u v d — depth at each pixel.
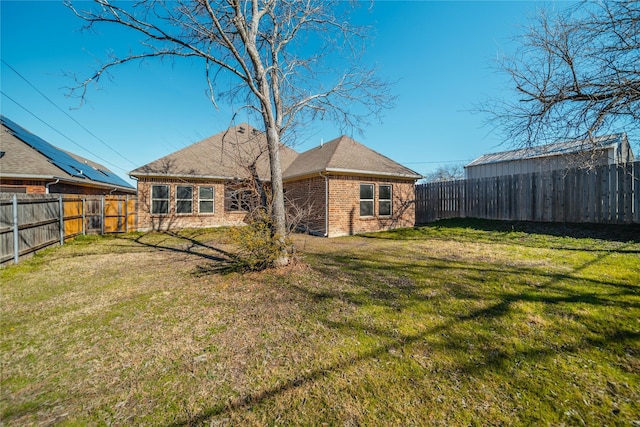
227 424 1.93
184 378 2.44
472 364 2.51
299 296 4.32
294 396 2.18
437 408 2.00
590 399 2.04
